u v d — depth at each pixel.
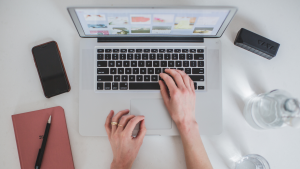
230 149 0.61
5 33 0.63
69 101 0.61
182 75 0.58
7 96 0.61
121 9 0.50
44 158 0.58
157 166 0.60
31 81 0.62
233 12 0.52
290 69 0.64
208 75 0.60
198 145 0.55
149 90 0.59
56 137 0.59
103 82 0.59
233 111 0.62
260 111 0.59
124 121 0.56
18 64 0.62
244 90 0.63
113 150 0.55
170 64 0.60
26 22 0.63
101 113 0.59
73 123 0.61
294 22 0.64
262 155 0.61
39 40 0.63
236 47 0.64
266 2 0.64
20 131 0.58
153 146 0.60
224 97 0.63
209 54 0.60
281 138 0.61
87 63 0.59
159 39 0.60
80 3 0.64
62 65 0.60
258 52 0.63
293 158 0.61
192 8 0.50
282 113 0.57
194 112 0.58
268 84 0.63
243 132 0.62
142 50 0.60
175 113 0.57
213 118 0.60
